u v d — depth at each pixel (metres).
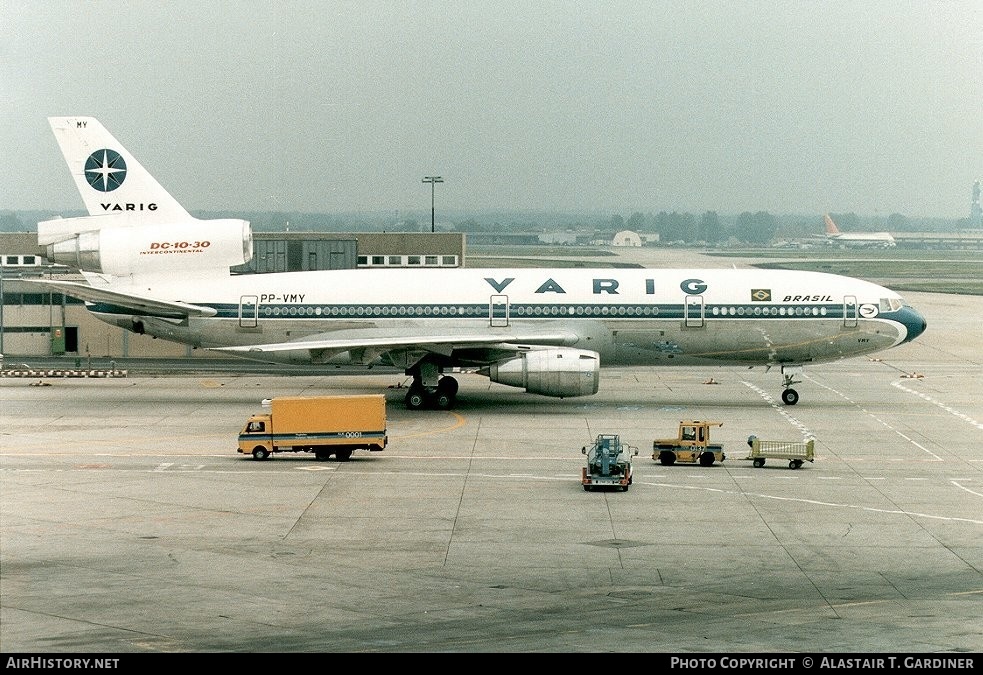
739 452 96.44
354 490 80.50
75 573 60.19
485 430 106.06
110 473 85.88
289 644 48.97
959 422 112.56
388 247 192.62
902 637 50.31
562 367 114.69
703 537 69.00
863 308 121.88
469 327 121.75
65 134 124.31
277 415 91.06
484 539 68.00
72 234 124.81
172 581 58.97
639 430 106.44
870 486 83.38
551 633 50.91
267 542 66.81
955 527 71.69
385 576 60.41
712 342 122.19
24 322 160.50
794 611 54.97
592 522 72.19
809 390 136.62
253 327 123.44
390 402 124.62
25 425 108.62
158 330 125.12
